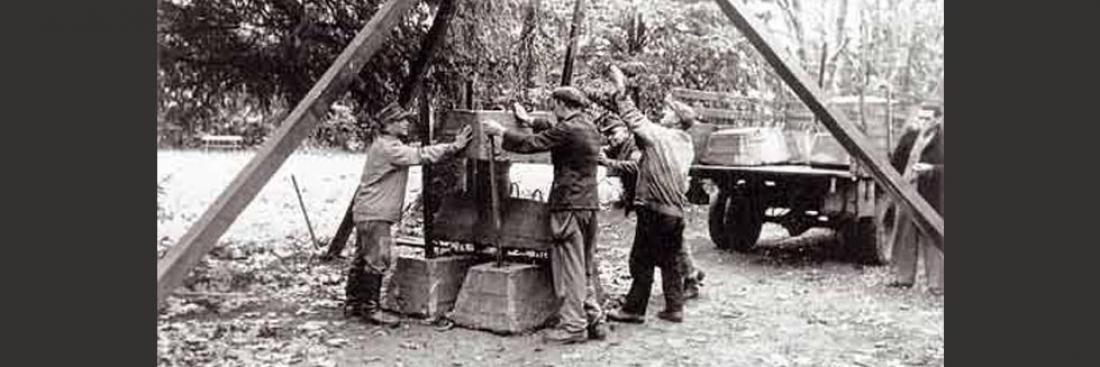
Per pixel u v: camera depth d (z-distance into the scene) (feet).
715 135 25.35
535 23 24.21
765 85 25.82
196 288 19.83
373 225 21.57
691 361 21.36
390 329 21.67
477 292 22.16
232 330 20.12
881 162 23.22
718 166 25.23
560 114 21.52
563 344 21.65
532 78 24.35
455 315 22.29
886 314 23.25
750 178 25.30
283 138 19.75
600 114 23.98
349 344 20.84
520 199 22.63
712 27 25.27
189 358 19.60
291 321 20.71
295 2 21.22
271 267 20.71
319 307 21.15
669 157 22.65
